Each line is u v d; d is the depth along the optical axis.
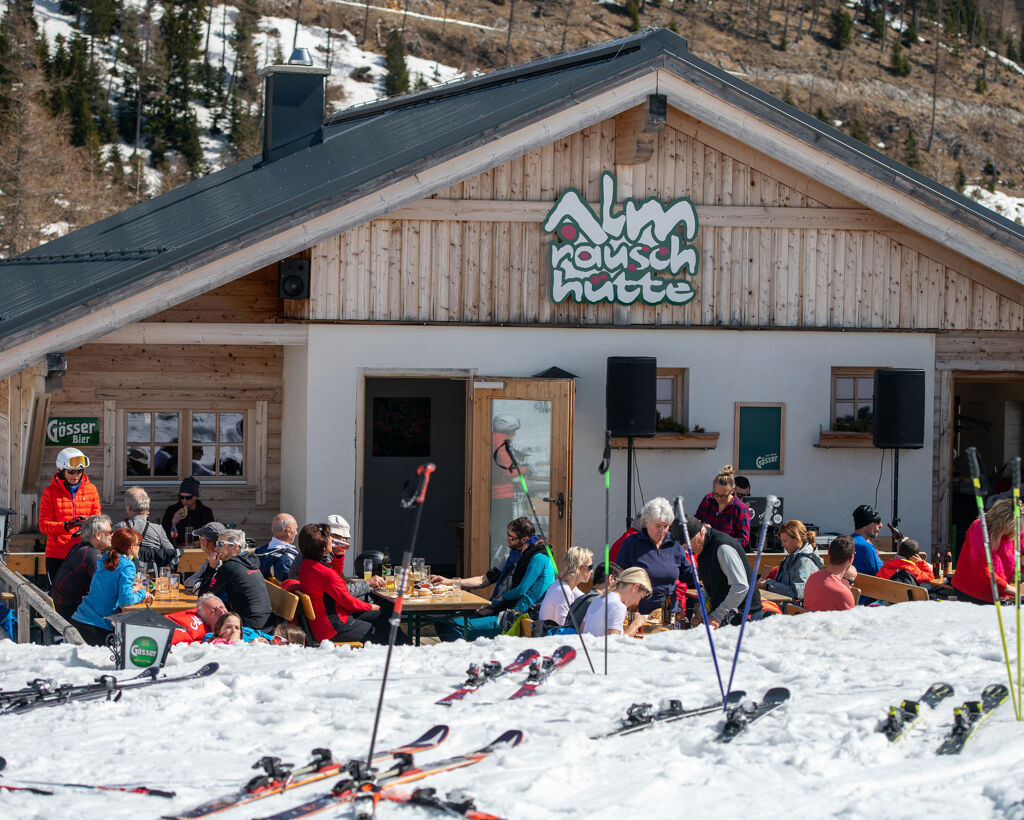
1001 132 119.81
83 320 11.26
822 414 13.90
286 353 14.80
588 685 6.00
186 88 93.62
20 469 13.41
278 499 15.21
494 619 10.55
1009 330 14.24
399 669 6.56
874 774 4.36
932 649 6.62
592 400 13.41
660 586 8.97
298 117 17.97
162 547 11.06
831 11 138.12
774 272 13.75
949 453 14.31
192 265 11.50
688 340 13.59
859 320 13.95
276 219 11.74
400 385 17.45
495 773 4.45
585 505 13.45
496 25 126.88
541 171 13.18
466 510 13.20
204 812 4.05
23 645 7.71
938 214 13.55
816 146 13.23
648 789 4.20
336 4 121.75
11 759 4.88
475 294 13.11
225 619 8.00
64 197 47.31
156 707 5.81
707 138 13.49
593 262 13.30
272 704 5.82
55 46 97.50
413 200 12.43
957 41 137.50
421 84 108.56
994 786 4.06
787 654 6.64
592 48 14.76
